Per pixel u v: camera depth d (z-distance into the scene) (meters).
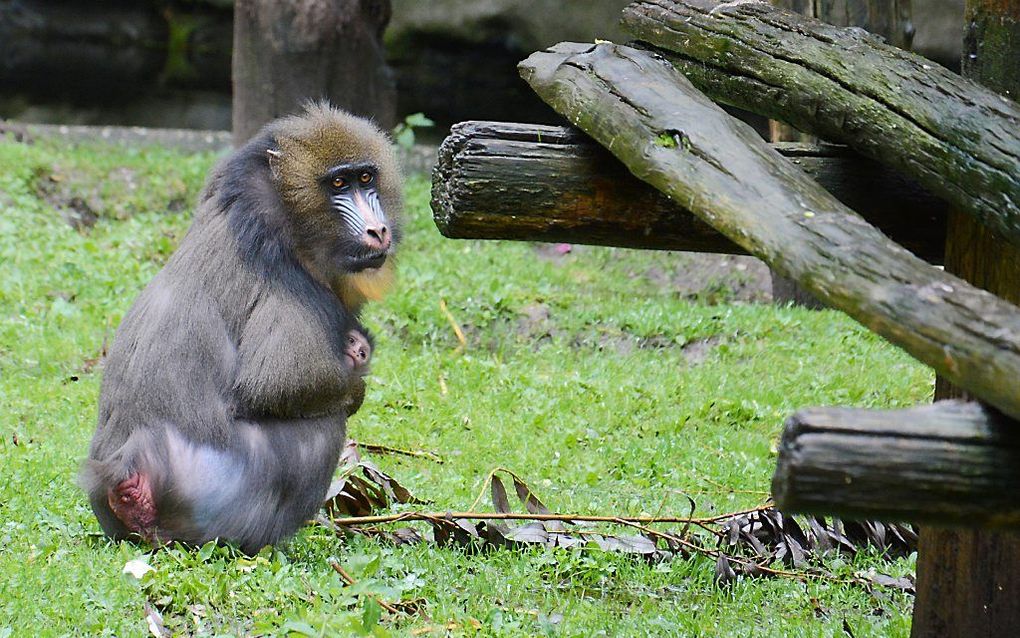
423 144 36.06
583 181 9.16
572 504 13.41
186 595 9.59
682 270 24.08
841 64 8.67
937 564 8.34
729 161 7.65
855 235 6.59
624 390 17.00
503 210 9.27
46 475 12.38
